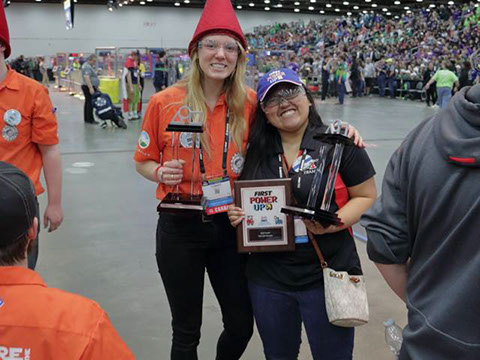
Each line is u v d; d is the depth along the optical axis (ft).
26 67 94.02
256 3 119.65
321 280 5.54
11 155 6.42
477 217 2.85
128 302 9.66
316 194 5.37
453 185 2.97
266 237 5.53
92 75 34.09
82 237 13.11
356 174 5.56
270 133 5.91
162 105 5.99
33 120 6.56
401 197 3.51
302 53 78.79
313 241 5.44
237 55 5.91
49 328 2.94
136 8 111.65
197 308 6.27
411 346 3.22
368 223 3.69
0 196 3.02
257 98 5.82
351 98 64.34
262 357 7.95
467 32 74.43
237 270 6.20
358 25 103.35
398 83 64.85
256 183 5.53
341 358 5.68
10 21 104.63
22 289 3.05
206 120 5.98
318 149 5.61
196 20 116.26
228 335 6.50
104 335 3.06
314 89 63.87
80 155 23.75
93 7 108.88
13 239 3.08
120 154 24.09
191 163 5.98
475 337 2.86
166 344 8.23
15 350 2.93
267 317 5.72
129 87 36.58
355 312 5.24
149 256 11.93
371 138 29.19
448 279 3.03
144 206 15.94
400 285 3.73
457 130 3.00
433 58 58.54
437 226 3.11
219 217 6.00
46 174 6.89
